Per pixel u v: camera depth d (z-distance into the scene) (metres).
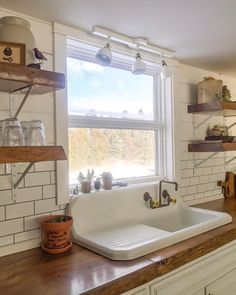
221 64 2.38
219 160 2.65
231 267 1.66
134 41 1.79
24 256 1.35
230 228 1.68
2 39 1.21
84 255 1.34
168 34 1.75
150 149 2.29
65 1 1.34
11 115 1.41
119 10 1.43
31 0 1.32
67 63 1.77
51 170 1.55
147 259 1.26
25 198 1.46
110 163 2.02
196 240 1.48
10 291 1.03
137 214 1.91
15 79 1.12
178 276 1.34
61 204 1.58
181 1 1.35
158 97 2.31
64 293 1.00
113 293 1.08
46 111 1.54
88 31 1.68
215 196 2.58
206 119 2.49
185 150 2.35
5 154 1.07
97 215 1.70
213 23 1.59
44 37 1.54
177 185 2.17
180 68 2.33
